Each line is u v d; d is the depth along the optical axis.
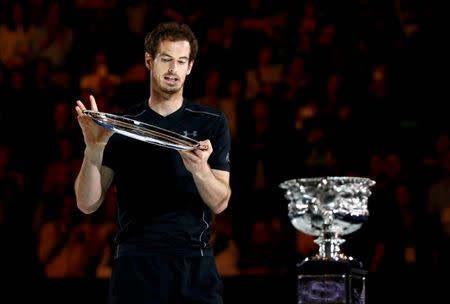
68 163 27.59
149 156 11.29
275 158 27.72
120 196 11.41
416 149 28.06
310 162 27.61
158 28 11.39
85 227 25.72
